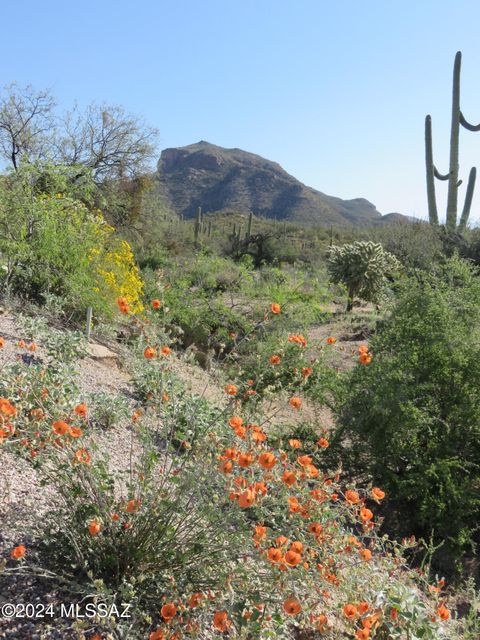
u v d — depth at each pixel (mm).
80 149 20922
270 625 2389
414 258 19344
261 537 2443
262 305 11219
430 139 21562
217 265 14539
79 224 8961
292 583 2576
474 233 19297
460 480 5559
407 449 5773
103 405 4332
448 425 5723
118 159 21625
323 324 12719
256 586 2492
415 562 4977
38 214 8438
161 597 2496
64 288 8594
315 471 2893
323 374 6539
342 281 17219
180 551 2557
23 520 2693
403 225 21984
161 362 3266
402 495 5539
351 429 6180
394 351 6582
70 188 9883
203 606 2309
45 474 2646
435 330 6289
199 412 3883
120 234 20688
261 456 2445
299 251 40531
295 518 2820
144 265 17500
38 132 19578
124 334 8539
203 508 2574
